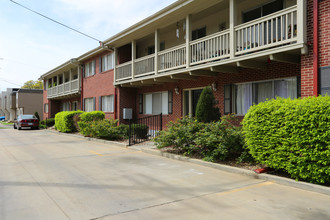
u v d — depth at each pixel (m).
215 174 6.08
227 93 10.78
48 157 8.62
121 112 16.61
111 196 4.60
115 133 13.07
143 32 13.53
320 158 4.73
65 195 4.67
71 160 8.03
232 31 8.77
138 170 6.57
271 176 5.46
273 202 4.21
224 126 7.21
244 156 6.70
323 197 4.43
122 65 15.86
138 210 3.94
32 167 7.07
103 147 10.98
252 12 10.16
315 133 4.71
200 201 4.30
